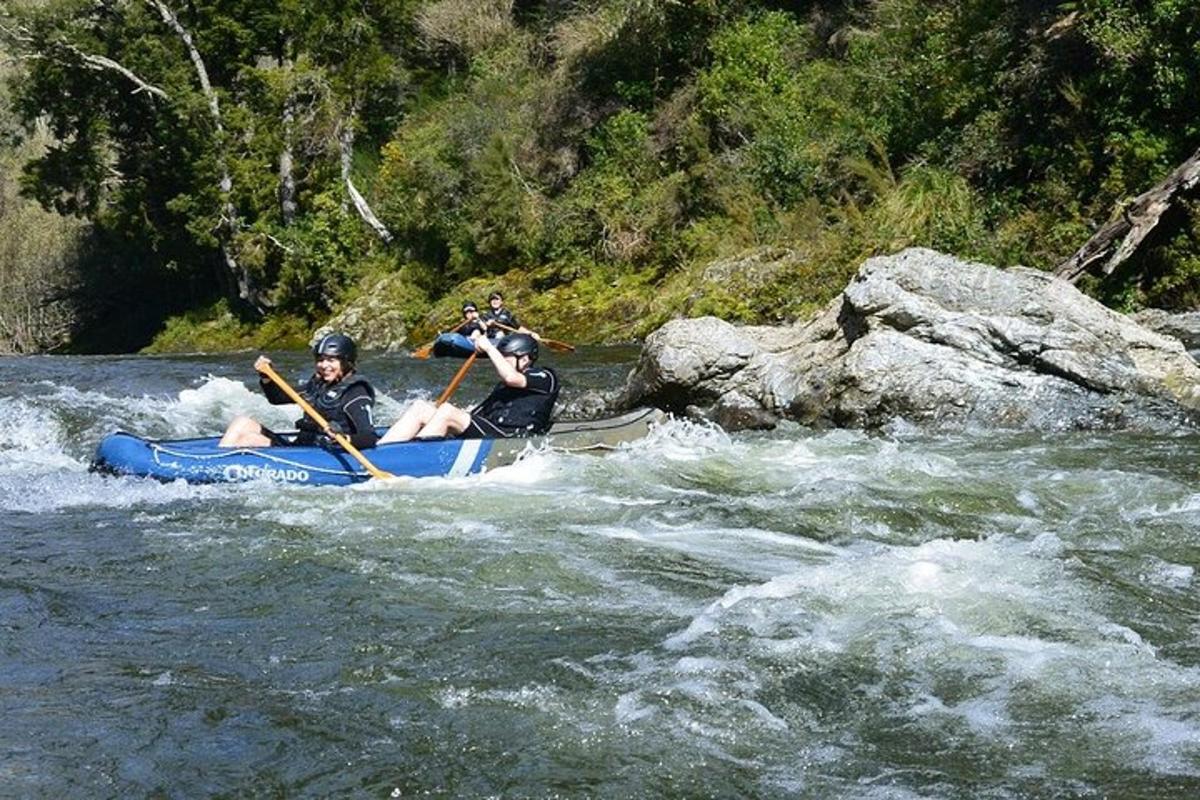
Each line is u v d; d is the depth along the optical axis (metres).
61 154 34.41
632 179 25.94
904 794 5.02
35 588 7.70
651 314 22.47
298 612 7.18
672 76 27.67
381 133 33.22
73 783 5.14
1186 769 5.19
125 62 32.38
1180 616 6.95
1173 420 12.32
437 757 5.35
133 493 10.13
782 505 9.48
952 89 21.81
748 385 13.52
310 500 9.81
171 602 7.40
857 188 22.69
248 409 15.62
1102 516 9.09
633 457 11.16
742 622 6.80
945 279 13.32
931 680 6.07
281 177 31.92
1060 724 5.60
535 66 31.56
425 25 33.41
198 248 35.06
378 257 30.09
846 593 7.19
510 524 9.01
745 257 21.69
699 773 5.21
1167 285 17.23
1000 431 12.30
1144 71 18.81
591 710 5.78
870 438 12.15
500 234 27.02
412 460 10.58
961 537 8.64
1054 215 19.31
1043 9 21.05
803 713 5.75
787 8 27.80
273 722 5.68
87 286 40.50
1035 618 6.83
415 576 7.79
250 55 32.94
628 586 7.56
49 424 14.16
